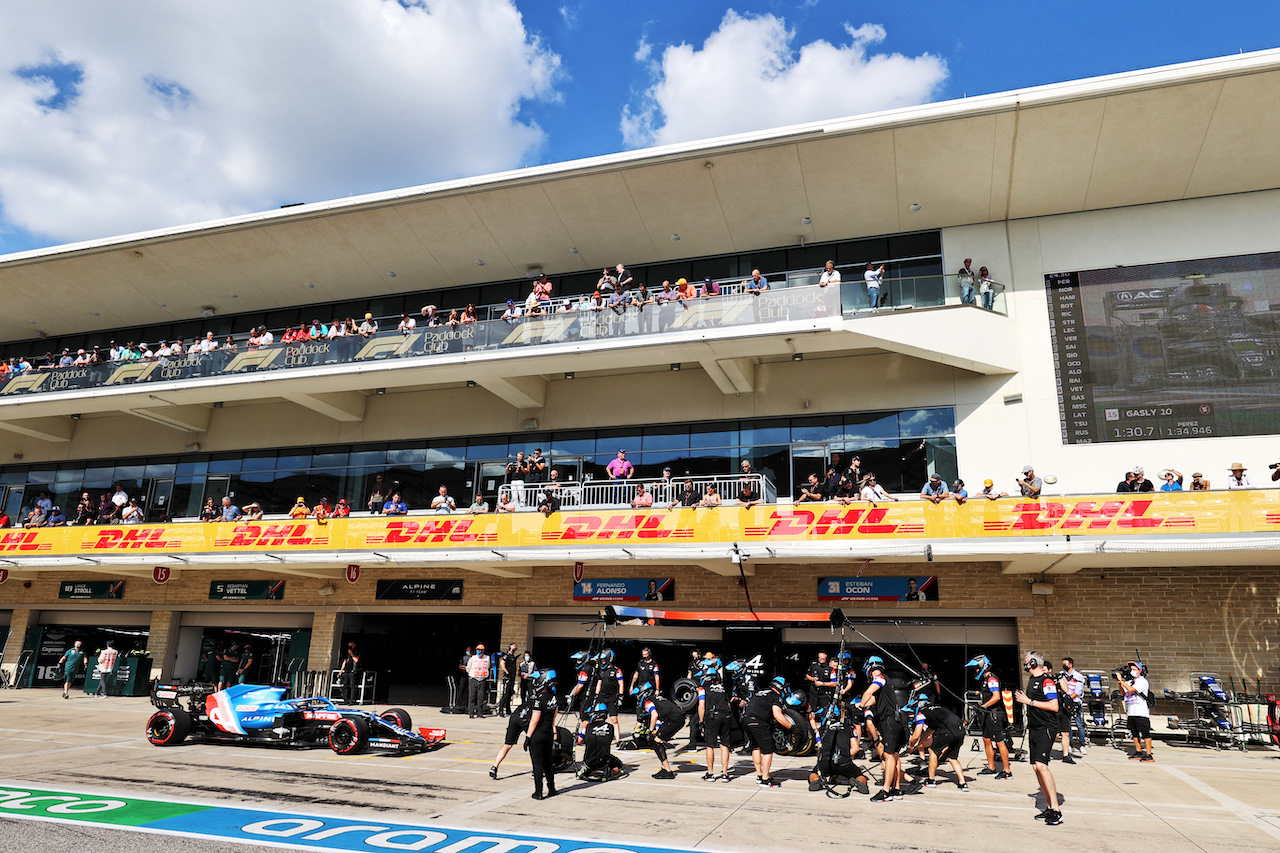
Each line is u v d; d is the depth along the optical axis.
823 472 19.89
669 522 17.22
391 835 7.54
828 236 20.72
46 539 22.94
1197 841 7.64
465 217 21.28
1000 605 17.44
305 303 25.62
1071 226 19.03
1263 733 14.48
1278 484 16.48
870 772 11.08
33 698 22.33
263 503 24.83
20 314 27.59
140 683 23.69
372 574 22.34
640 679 14.07
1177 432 17.31
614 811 8.72
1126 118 16.56
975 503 15.46
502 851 7.01
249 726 13.40
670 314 18.73
